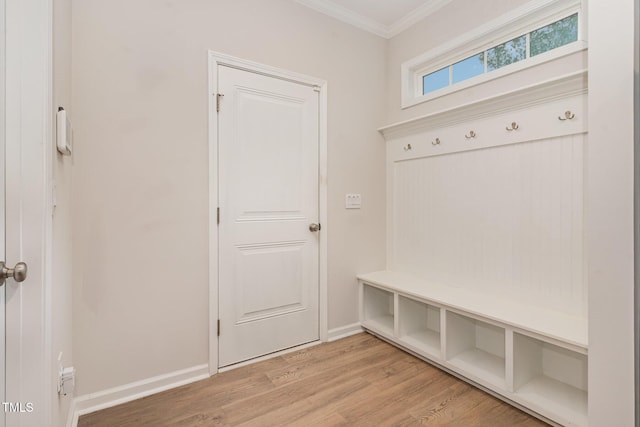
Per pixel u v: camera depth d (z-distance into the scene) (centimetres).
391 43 285
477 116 217
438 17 247
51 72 108
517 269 200
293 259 239
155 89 186
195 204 199
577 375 175
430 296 214
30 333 101
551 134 182
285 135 233
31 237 101
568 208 177
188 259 197
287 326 237
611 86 128
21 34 101
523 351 176
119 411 169
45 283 103
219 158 206
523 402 166
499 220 208
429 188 252
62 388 134
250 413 167
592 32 133
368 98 276
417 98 262
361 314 271
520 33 208
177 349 194
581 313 173
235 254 214
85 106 167
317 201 249
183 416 165
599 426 133
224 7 207
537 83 180
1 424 96
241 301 217
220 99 206
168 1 189
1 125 97
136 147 181
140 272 183
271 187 228
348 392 185
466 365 198
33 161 102
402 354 232
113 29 174
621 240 127
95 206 170
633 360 125
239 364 216
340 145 260
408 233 270
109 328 174
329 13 252
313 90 246
